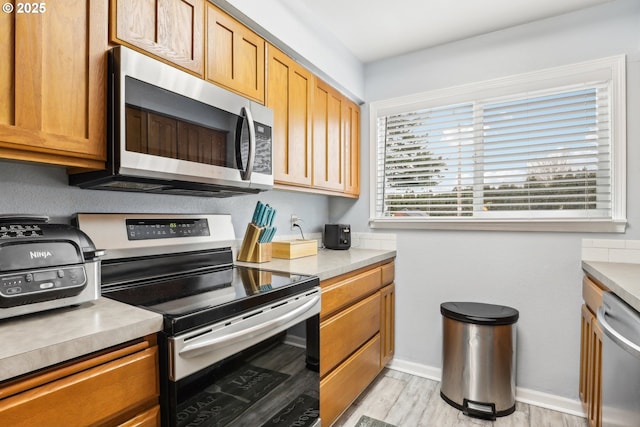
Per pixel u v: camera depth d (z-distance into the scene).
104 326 0.82
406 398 2.19
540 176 2.19
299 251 2.16
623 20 1.96
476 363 1.99
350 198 2.84
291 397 1.39
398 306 2.62
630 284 1.30
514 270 2.24
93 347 0.77
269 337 1.25
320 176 2.21
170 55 1.28
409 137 2.63
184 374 0.93
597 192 2.05
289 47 1.89
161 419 0.93
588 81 2.03
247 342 1.14
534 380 2.18
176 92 1.24
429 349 2.51
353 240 2.83
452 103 2.43
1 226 0.90
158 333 0.93
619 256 1.96
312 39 2.08
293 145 1.95
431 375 2.49
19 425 0.66
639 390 1.01
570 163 2.11
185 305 1.05
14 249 0.83
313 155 2.14
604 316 1.32
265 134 1.66
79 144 1.02
